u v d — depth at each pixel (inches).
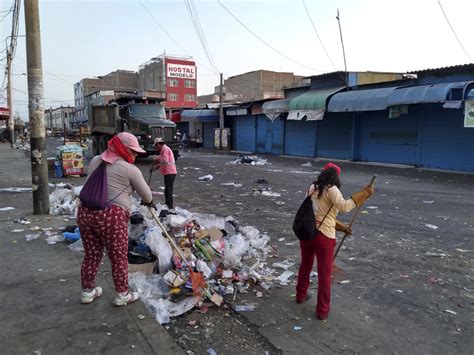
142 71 3831.2
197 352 134.2
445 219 329.4
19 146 1428.4
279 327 151.2
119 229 146.9
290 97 1075.9
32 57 295.4
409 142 748.6
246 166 783.1
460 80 660.7
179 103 3405.5
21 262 201.2
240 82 2503.7
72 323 140.3
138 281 174.9
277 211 357.7
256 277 190.2
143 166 730.8
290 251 240.1
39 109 300.4
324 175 159.5
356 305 170.4
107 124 840.3
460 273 207.2
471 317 159.9
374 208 374.9
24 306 152.5
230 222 261.9
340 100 808.3
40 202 307.0
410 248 249.0
